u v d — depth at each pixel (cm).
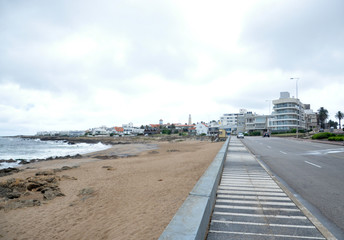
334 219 471
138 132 16988
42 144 7731
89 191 905
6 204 766
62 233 535
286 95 8919
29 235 535
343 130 6675
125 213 617
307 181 828
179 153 2717
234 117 13350
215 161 898
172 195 749
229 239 368
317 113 11681
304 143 3219
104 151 3809
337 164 1230
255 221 446
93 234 505
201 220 288
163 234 245
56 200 812
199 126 12875
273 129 8894
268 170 1044
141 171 1348
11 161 2698
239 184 761
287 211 505
